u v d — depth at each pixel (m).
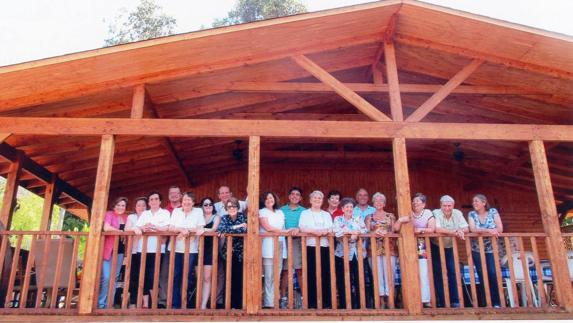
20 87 5.29
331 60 6.59
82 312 4.72
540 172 5.56
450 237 5.39
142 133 5.43
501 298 4.99
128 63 5.36
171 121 5.50
